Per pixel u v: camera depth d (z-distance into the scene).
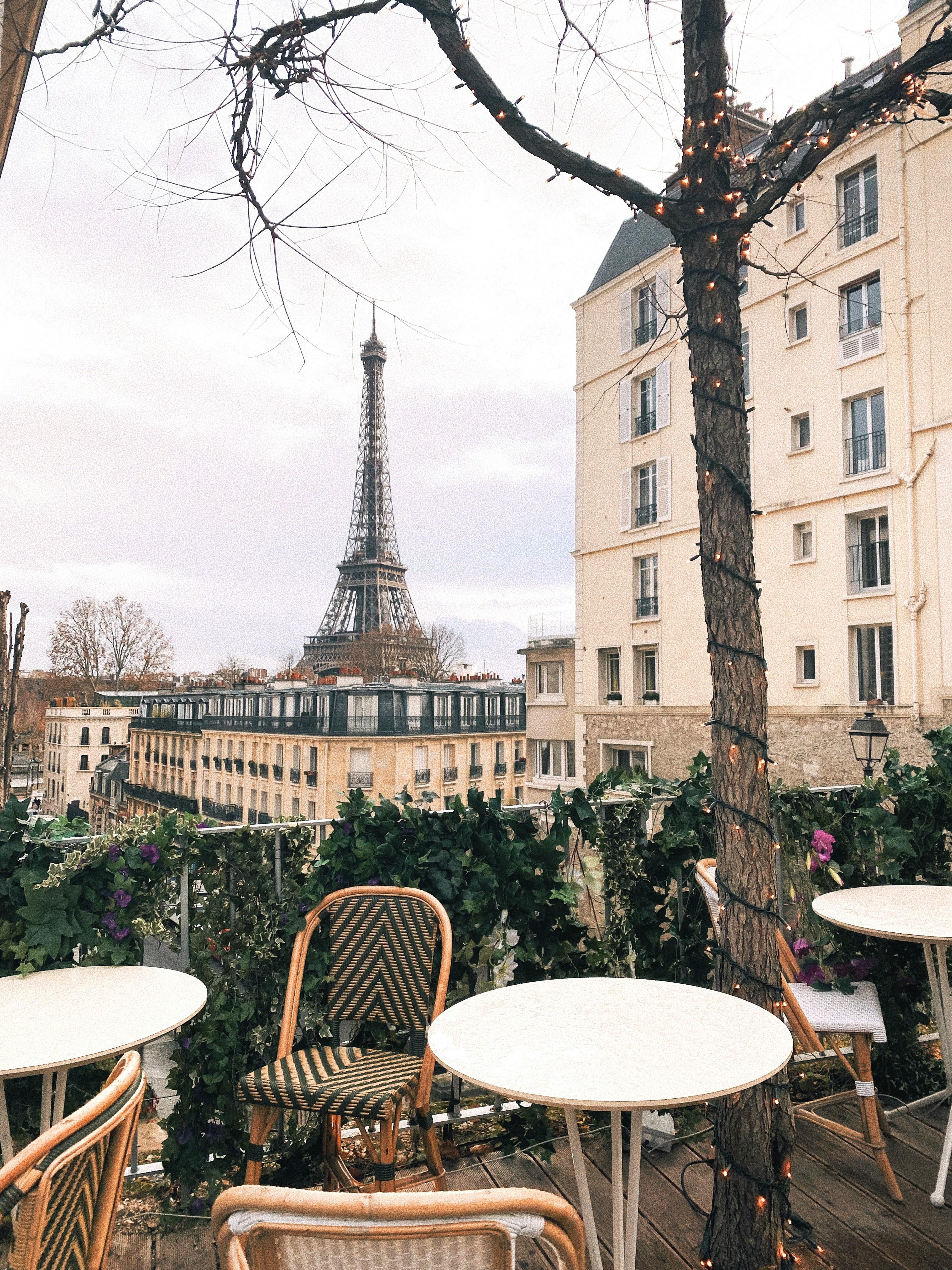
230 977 2.96
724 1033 1.92
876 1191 2.80
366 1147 2.68
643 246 22.75
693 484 21.02
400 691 44.66
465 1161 3.04
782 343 18.94
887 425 16.75
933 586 15.94
